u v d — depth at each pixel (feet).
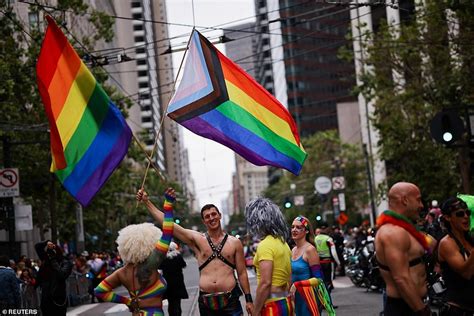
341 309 65.05
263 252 31.81
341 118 328.70
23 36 106.63
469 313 28.48
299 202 269.44
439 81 107.14
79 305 101.19
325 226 73.67
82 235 152.97
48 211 147.13
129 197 230.07
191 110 37.32
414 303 23.91
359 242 103.76
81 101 33.81
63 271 46.83
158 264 30.30
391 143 119.03
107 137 33.71
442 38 106.83
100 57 85.40
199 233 34.32
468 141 61.98
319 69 515.50
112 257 155.84
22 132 114.11
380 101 115.96
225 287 33.53
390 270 24.34
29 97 105.19
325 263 61.31
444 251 28.45
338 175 253.03
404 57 109.29
